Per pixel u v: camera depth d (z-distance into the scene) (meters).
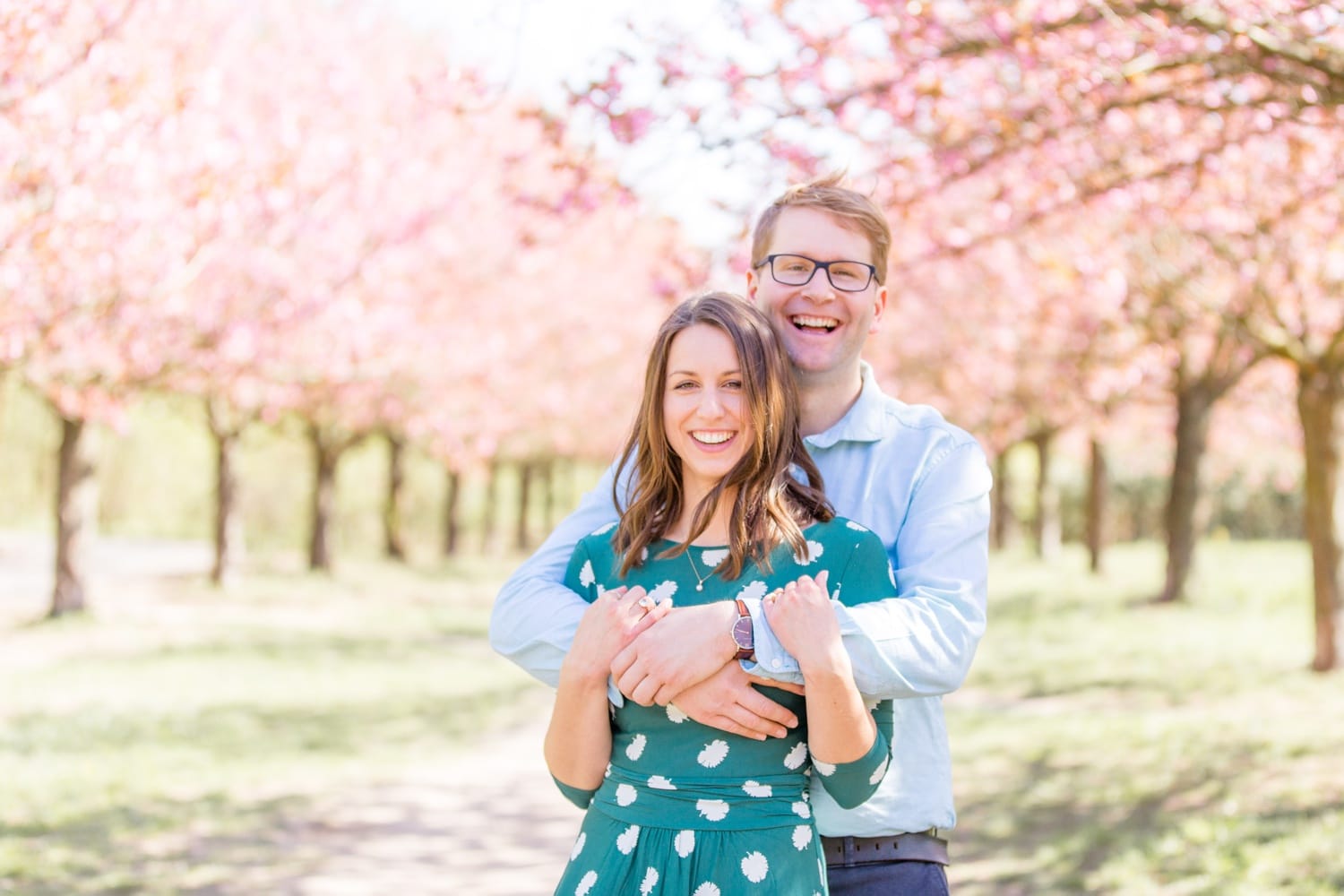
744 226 5.93
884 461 2.39
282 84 11.07
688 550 2.18
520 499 38.66
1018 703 11.03
